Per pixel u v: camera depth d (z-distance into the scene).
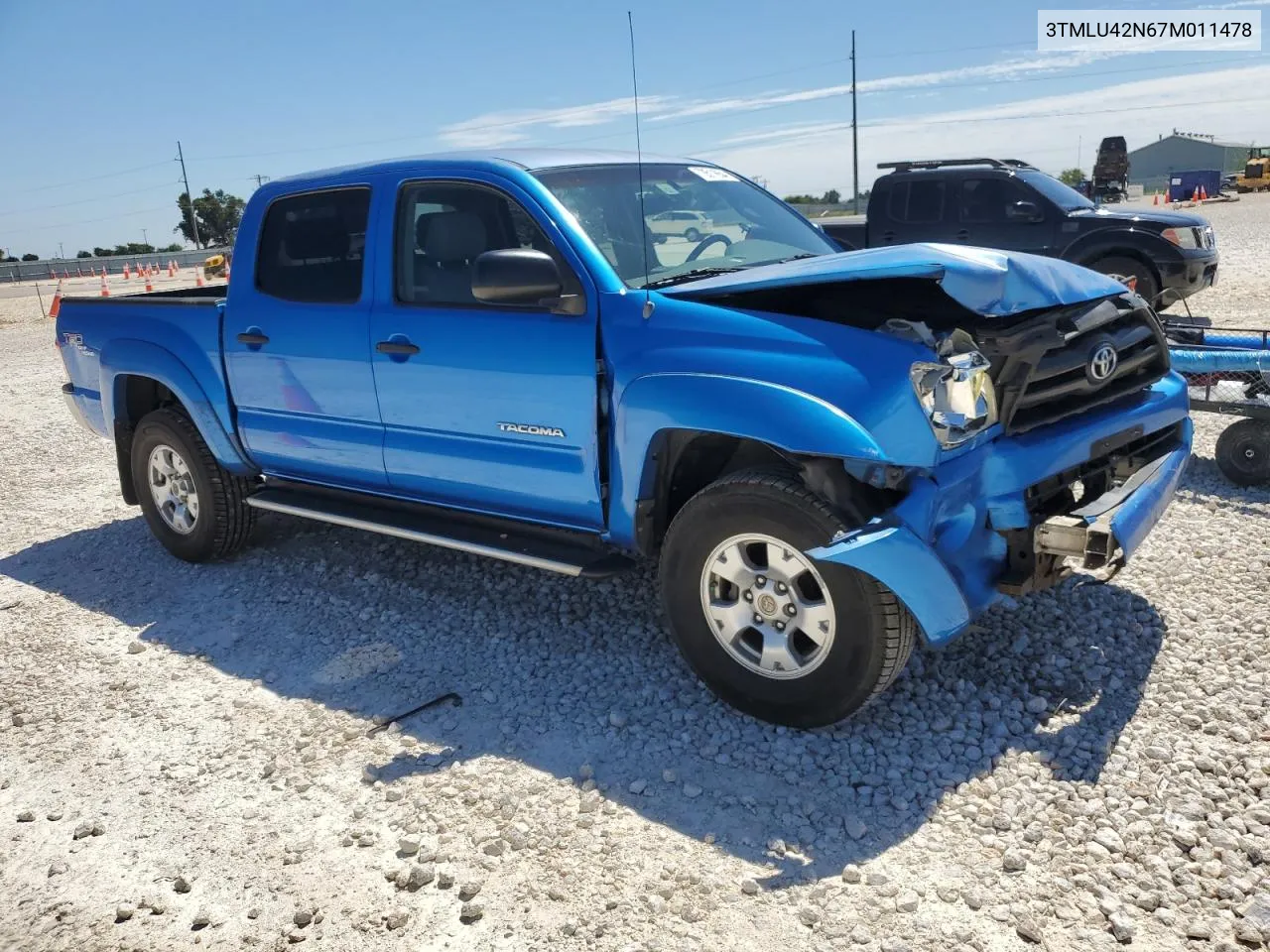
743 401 3.34
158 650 4.62
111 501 7.22
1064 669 3.84
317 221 4.68
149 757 3.71
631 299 3.71
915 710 3.64
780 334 3.40
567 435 3.90
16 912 2.93
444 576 5.22
